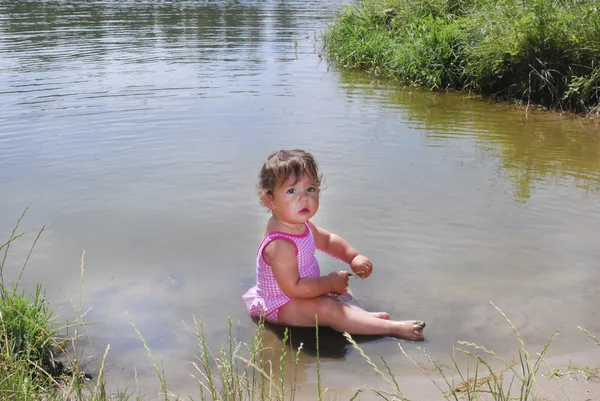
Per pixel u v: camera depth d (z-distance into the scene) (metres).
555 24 9.23
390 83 10.27
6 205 5.07
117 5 19.52
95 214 4.93
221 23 16.16
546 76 8.98
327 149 6.57
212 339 3.35
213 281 3.96
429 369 3.07
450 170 6.01
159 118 7.67
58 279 3.93
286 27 15.57
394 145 6.79
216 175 5.76
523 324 3.46
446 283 3.91
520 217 4.90
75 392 2.84
